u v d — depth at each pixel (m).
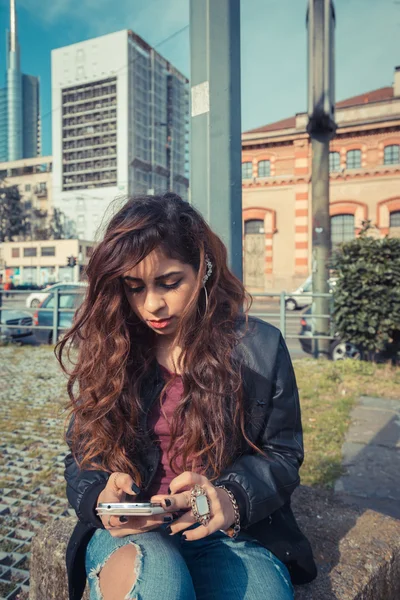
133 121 107.56
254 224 26.48
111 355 1.27
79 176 109.56
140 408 1.26
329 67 7.54
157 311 1.22
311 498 2.03
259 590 1.04
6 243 65.44
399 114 23.69
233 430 1.22
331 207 25.02
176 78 124.25
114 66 106.31
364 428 4.31
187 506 1.05
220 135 2.15
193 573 1.12
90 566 1.12
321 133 7.99
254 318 1.36
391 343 7.24
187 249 1.21
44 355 8.82
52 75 112.50
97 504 1.13
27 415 4.93
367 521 1.79
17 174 102.62
